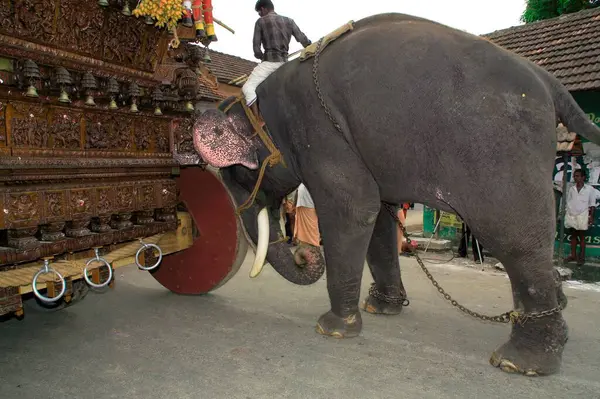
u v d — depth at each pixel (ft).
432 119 9.24
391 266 13.44
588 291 16.74
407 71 9.57
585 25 26.86
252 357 10.72
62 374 9.95
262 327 12.66
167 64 13.47
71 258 11.54
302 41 13.58
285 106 11.71
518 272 9.29
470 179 9.02
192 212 14.96
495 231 9.05
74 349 11.27
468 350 10.95
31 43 9.49
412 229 35.50
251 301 15.10
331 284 11.75
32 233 9.71
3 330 12.55
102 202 11.21
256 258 12.80
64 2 9.92
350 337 11.77
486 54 9.29
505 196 8.79
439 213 27.53
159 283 17.28
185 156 13.46
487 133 8.80
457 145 9.03
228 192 13.74
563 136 19.80
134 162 11.85
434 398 8.79
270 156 12.20
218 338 11.90
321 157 11.02
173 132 13.32
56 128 10.18
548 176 8.98
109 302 15.06
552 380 9.37
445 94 9.14
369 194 10.98
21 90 9.41
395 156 9.82
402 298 13.55
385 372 9.87
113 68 11.46
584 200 21.80
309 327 12.63
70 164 10.12
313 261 13.24
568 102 9.62
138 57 12.21
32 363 10.50
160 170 13.03
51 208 10.00
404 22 10.75
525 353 9.59
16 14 9.17
